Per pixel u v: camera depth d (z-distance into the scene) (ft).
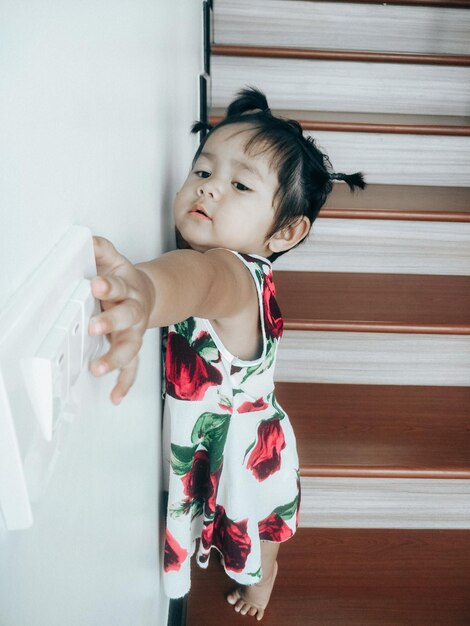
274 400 3.43
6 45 0.84
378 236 4.93
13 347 0.84
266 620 3.96
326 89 5.63
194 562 4.38
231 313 2.51
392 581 4.21
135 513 2.34
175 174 3.42
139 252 2.13
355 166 5.34
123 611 2.14
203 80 4.99
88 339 1.18
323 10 5.71
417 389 4.75
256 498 3.47
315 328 4.27
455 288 4.87
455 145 5.28
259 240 2.98
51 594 1.19
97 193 1.44
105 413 1.67
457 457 4.05
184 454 3.16
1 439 0.84
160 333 3.06
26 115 0.93
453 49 5.92
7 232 0.87
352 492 4.36
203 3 4.98
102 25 1.43
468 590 4.18
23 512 0.91
